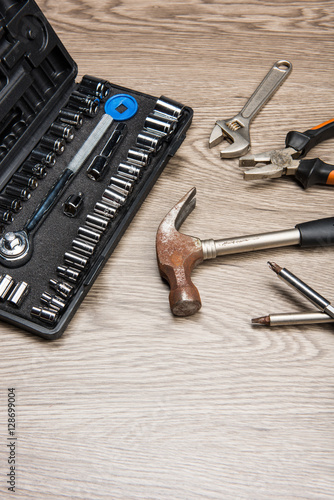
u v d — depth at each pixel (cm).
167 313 131
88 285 128
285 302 131
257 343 127
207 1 177
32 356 127
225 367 125
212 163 150
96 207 136
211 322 129
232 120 153
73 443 119
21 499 114
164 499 113
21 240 133
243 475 115
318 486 114
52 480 116
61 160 147
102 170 142
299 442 117
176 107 146
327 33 170
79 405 122
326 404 120
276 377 123
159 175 147
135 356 126
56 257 135
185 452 117
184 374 124
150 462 116
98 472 116
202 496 113
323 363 124
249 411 120
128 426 120
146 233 141
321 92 160
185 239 129
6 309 128
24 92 138
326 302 121
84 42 171
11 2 131
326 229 130
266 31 171
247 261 136
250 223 141
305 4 175
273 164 141
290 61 166
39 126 147
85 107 149
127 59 168
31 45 136
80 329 130
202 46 169
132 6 176
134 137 150
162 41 170
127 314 131
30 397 123
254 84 163
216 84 163
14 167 142
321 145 150
